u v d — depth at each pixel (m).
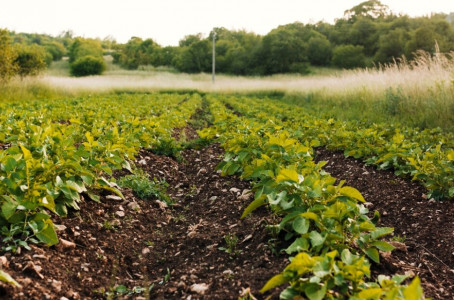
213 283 2.85
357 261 2.30
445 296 2.79
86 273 3.04
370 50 73.69
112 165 4.89
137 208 4.42
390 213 4.45
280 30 72.56
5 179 3.07
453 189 4.34
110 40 157.25
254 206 3.45
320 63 76.00
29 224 3.09
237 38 102.94
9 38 20.33
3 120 7.34
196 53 78.06
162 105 15.76
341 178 5.90
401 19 73.06
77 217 3.75
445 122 10.02
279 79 43.66
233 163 5.36
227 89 31.06
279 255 3.06
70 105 13.40
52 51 106.56
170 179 6.03
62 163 3.68
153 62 91.50
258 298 2.53
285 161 4.32
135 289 2.95
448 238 3.65
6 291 2.43
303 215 2.74
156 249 3.70
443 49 47.75
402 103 12.06
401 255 3.40
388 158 5.68
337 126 8.51
